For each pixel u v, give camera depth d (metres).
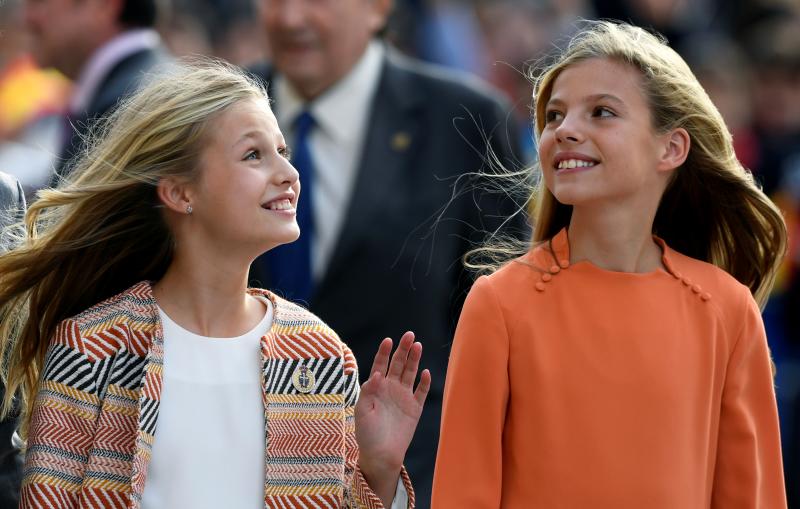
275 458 13.38
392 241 19.48
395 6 30.58
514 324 13.44
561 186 13.44
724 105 30.33
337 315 19.39
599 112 13.46
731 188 14.38
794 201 28.86
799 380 26.00
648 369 13.28
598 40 13.66
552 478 13.16
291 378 13.64
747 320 13.80
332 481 13.52
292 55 20.05
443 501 13.35
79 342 13.18
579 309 13.47
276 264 19.81
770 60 30.56
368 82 20.33
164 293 13.70
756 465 13.66
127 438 13.12
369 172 19.77
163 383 13.29
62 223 13.93
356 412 13.57
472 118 20.16
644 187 13.64
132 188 13.77
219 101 13.54
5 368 14.20
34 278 13.95
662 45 13.92
